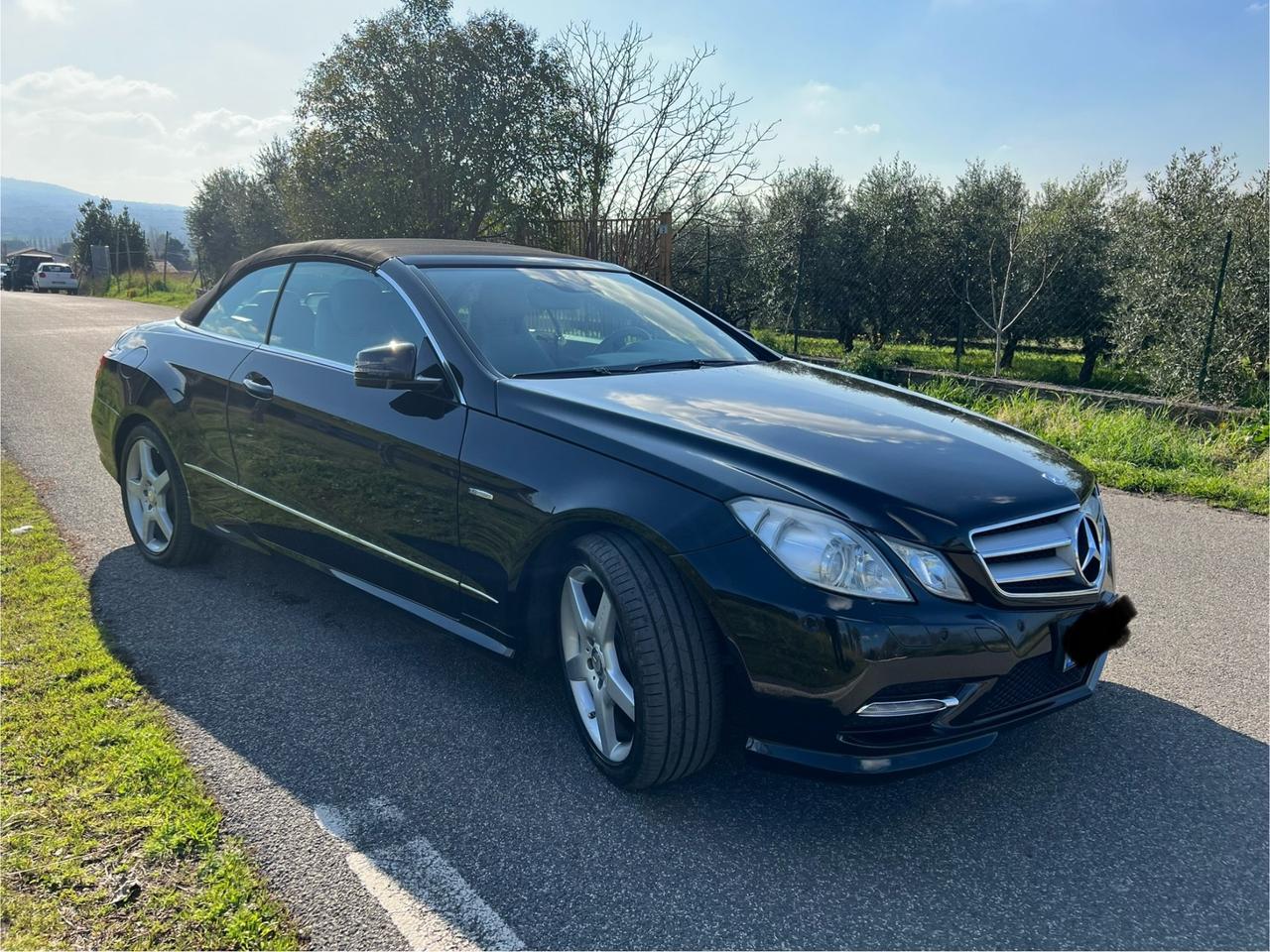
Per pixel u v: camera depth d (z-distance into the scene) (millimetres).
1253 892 2344
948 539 2420
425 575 3223
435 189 14656
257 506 3902
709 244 14617
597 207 14383
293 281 4020
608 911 2230
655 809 2662
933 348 16906
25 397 9719
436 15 14781
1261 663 3699
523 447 2904
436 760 2885
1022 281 18000
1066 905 2291
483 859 2416
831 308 19125
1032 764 2955
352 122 14953
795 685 2381
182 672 3420
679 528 2518
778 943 2143
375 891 2275
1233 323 10461
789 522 2424
